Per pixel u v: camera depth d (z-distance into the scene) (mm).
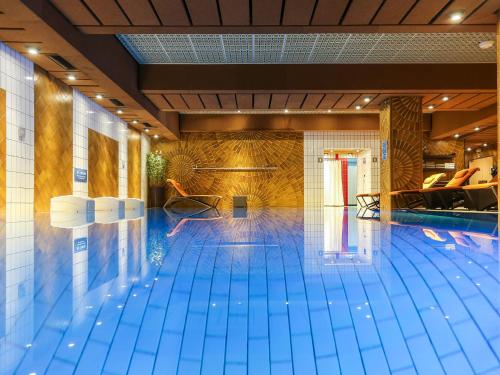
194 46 7590
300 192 14695
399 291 1686
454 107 10633
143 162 14023
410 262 2324
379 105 10156
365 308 1497
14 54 6992
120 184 12039
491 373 1038
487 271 2062
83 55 6113
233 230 4625
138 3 5012
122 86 7691
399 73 8406
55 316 1381
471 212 8188
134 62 8336
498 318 1392
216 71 8523
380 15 5227
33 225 5113
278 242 3377
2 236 3795
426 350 1157
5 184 6773
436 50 7648
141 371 1026
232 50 7746
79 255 2635
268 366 1065
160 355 1107
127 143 12523
